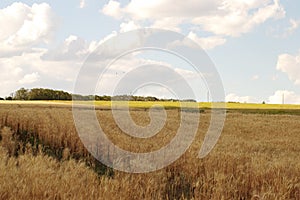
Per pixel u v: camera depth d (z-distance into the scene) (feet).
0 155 35.37
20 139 68.49
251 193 33.14
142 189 30.22
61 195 25.35
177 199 34.14
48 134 64.54
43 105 208.54
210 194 31.83
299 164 40.32
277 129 101.86
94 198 25.89
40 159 32.91
